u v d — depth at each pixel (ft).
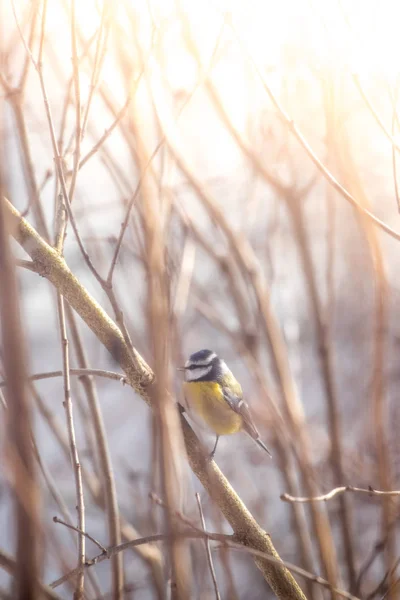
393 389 23.35
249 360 22.08
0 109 7.93
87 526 27.50
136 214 14.78
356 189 16.75
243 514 14.12
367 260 22.65
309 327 27.17
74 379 20.16
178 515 10.57
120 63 13.55
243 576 25.94
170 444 9.06
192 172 19.98
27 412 6.82
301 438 20.51
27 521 6.82
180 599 10.10
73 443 12.71
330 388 21.71
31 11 14.87
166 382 9.31
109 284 12.32
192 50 15.47
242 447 28.71
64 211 14.32
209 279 28.04
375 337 18.66
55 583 12.03
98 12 13.84
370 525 23.21
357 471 22.34
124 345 13.69
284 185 20.02
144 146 11.55
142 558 19.36
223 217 20.68
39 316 38.50
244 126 20.44
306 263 21.20
